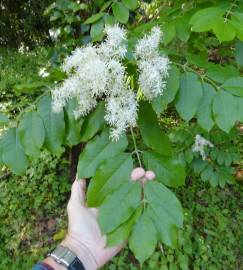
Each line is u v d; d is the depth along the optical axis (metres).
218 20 0.32
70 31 1.00
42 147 0.37
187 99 0.33
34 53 2.32
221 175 0.72
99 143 0.34
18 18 2.50
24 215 1.15
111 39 0.34
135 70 0.34
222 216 1.12
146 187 0.30
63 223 1.13
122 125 0.33
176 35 0.40
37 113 0.37
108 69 0.32
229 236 1.08
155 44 0.33
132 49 0.36
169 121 0.82
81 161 0.34
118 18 0.46
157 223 0.28
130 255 0.99
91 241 0.42
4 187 1.22
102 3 0.69
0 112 0.39
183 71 0.34
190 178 1.20
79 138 0.36
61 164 1.28
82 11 0.93
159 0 0.68
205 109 0.33
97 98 0.36
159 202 0.29
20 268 1.02
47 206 1.17
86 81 0.33
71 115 0.36
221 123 0.32
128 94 0.33
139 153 0.34
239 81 0.33
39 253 1.04
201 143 0.69
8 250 1.06
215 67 0.35
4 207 1.17
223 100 0.33
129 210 0.29
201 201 1.17
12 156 0.36
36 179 1.24
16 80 1.69
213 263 1.01
